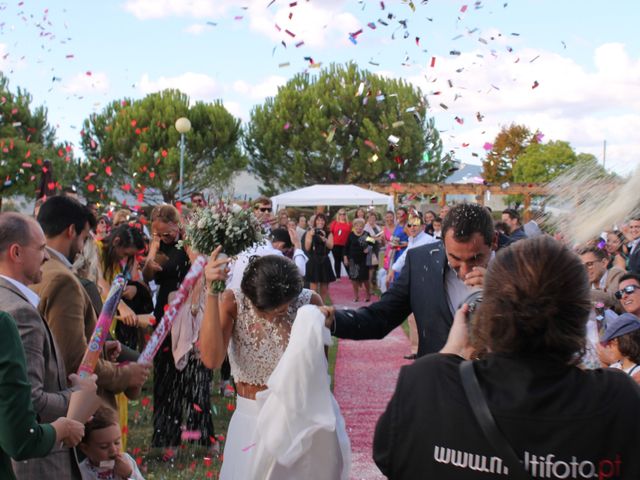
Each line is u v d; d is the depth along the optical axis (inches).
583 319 61.6
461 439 60.7
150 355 120.0
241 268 193.3
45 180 313.6
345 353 364.8
